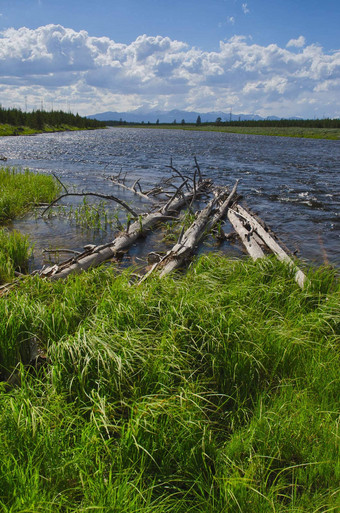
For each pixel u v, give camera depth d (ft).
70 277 22.09
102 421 11.05
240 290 20.94
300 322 18.01
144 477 10.62
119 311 16.81
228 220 50.80
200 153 147.64
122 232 40.47
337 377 14.30
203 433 11.23
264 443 11.38
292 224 48.29
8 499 8.72
